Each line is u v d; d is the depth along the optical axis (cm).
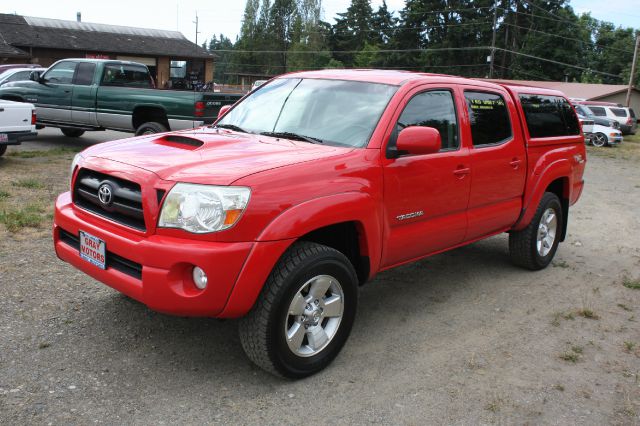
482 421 312
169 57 3981
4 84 1436
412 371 363
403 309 470
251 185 306
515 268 603
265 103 459
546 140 564
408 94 409
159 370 344
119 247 320
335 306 354
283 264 322
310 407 316
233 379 340
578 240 755
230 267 298
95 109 1187
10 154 1105
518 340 421
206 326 407
